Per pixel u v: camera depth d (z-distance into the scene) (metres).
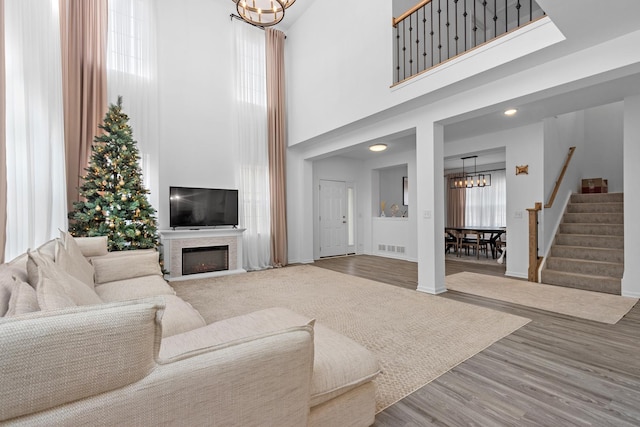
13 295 0.96
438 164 3.98
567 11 2.22
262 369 0.88
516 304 3.42
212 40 5.59
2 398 0.55
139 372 0.69
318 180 7.34
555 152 5.15
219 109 5.64
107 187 3.79
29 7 2.37
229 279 4.86
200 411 0.77
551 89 2.92
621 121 5.96
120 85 4.54
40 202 2.59
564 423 1.48
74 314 0.64
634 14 2.23
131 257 2.77
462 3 6.10
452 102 3.66
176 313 1.80
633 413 1.55
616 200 5.20
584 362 2.08
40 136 2.59
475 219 10.08
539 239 4.80
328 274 5.25
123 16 4.61
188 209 5.06
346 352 1.35
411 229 6.88
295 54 6.09
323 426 1.19
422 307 3.33
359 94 4.54
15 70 2.13
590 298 3.63
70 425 0.60
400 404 1.64
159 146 4.99
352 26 4.67
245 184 5.80
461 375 1.93
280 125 6.16
